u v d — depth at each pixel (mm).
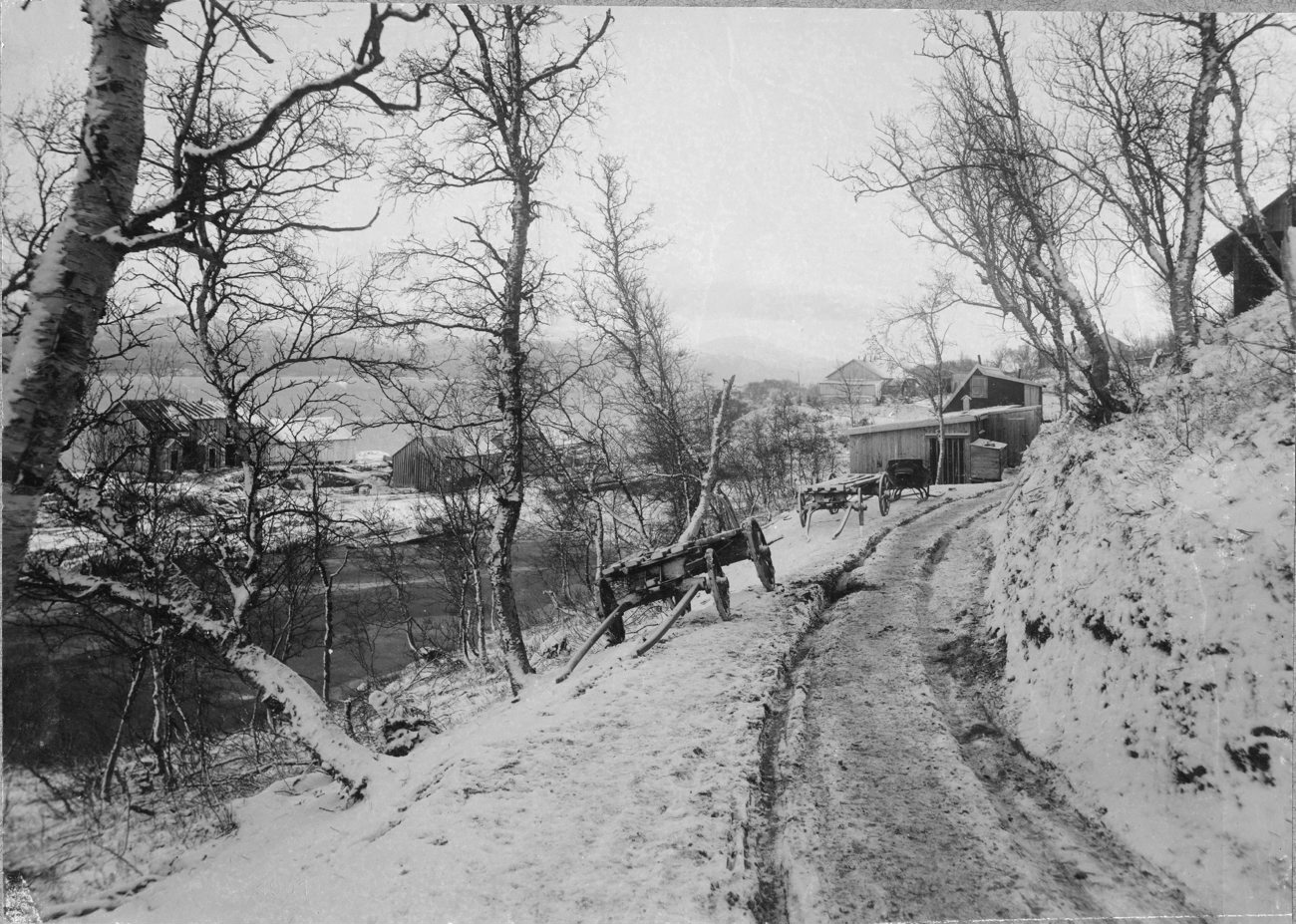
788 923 2900
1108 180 5812
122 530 5445
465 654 15336
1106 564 4297
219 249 5547
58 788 5930
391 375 6871
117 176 3270
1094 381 6172
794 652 6172
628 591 7879
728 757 4184
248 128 5242
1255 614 3240
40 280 3115
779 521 16734
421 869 3324
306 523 8680
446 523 14891
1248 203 5004
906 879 3006
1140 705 3588
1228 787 3000
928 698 4906
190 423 7258
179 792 6793
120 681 8320
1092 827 3318
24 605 5598
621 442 12180
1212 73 5094
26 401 3053
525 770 4230
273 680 5598
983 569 8164
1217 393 5164
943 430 21156
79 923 3752
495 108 7926
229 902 3570
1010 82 5957
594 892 3033
